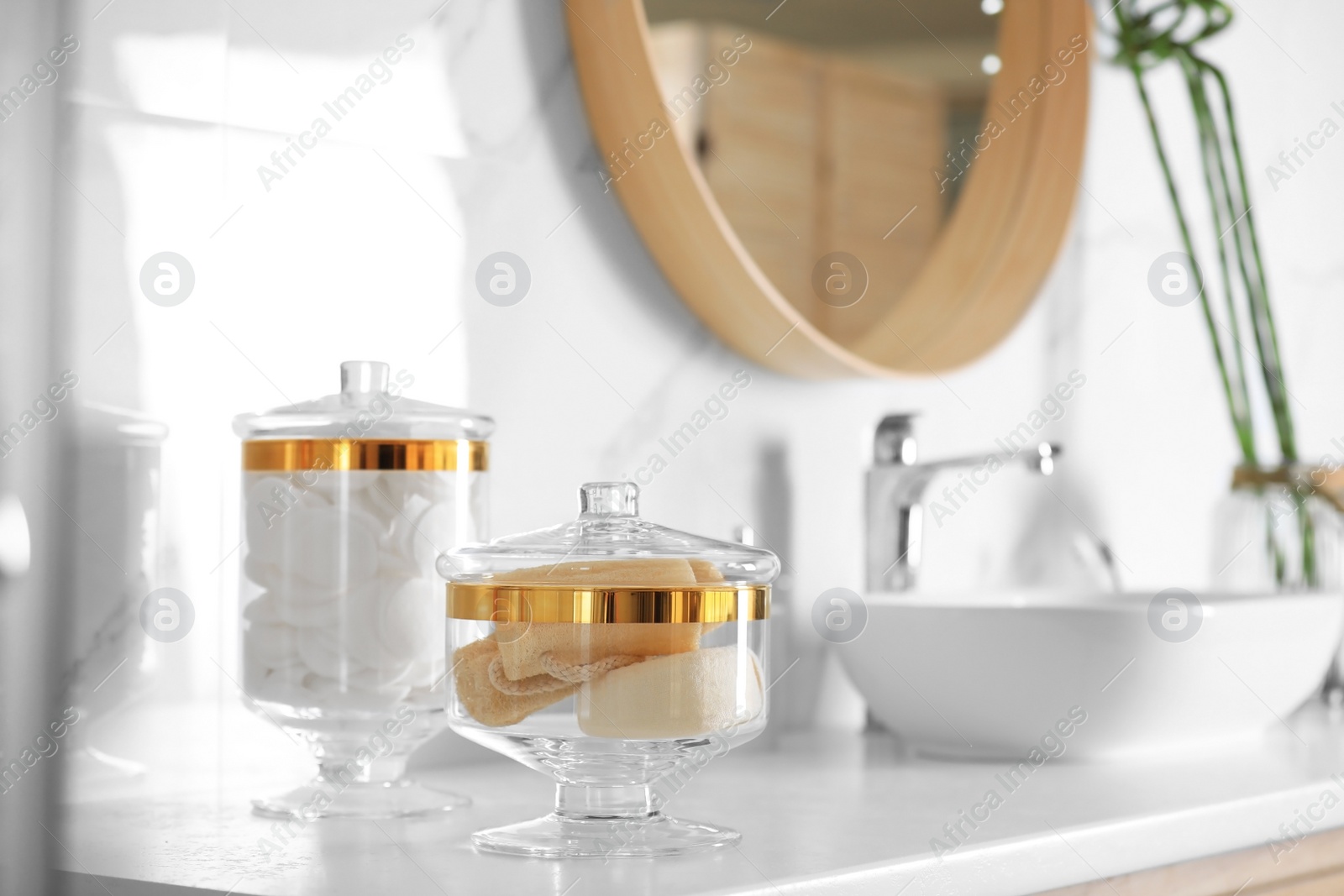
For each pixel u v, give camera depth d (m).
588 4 1.11
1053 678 1.01
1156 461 1.73
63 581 0.84
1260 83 1.92
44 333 0.83
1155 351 1.74
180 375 0.89
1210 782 0.96
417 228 1.02
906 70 1.38
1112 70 1.69
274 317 0.94
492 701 0.74
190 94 0.90
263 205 0.94
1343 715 1.45
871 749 1.18
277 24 0.95
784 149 1.26
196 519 0.90
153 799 0.87
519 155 1.08
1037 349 1.58
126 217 0.87
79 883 0.75
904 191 1.38
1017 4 1.47
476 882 0.65
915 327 1.39
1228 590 1.37
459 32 1.05
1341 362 2.05
